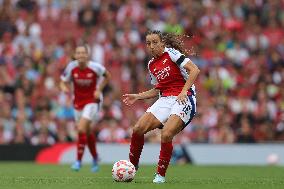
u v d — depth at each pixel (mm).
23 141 67312
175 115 30375
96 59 82500
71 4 90250
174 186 28375
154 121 31344
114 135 68438
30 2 89062
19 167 52844
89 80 47000
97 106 47844
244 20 93188
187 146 65000
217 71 81188
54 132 67688
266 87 80562
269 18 94688
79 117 48219
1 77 73375
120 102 73688
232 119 74688
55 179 33875
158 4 91938
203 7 92250
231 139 70375
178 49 32469
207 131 71812
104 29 86500
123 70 81000
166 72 31406
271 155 65812
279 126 73438
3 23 84312
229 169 52844
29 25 84875
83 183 30188
